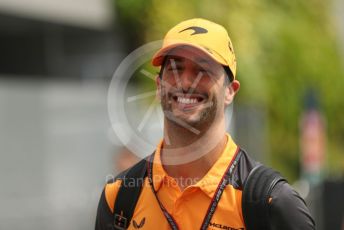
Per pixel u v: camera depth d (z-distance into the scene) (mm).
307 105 33750
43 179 30734
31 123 30547
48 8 35125
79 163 32156
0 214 28828
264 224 9836
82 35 39250
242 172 10180
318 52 51625
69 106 32094
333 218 27000
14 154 29719
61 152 31594
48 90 31406
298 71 48188
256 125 37406
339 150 53750
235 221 9953
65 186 31469
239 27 40250
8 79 31484
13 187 29500
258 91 41281
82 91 32656
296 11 50875
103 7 37469
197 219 10070
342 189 26906
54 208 30812
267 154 41812
